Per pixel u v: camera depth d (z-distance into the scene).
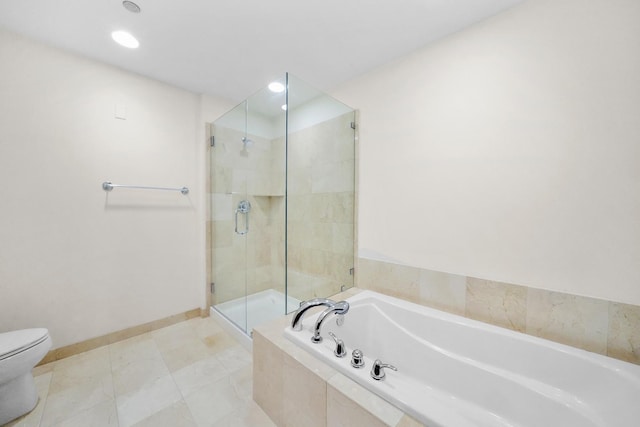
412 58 1.74
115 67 1.93
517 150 1.34
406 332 1.60
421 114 1.70
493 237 1.44
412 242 1.77
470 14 1.40
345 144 2.13
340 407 0.97
